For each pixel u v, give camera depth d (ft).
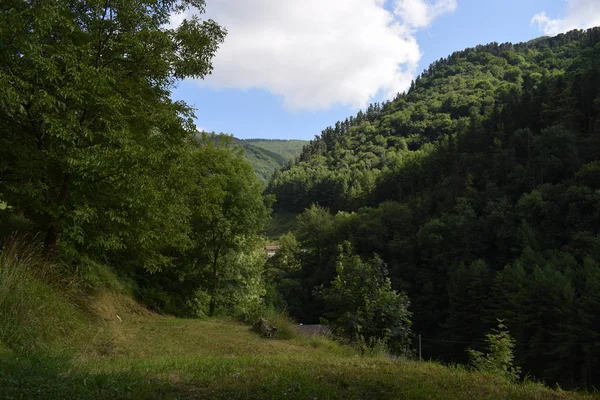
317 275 223.30
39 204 27.45
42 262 27.30
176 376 14.58
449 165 331.36
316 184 488.44
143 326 35.19
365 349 31.71
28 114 25.82
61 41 27.91
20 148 26.86
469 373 19.31
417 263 228.63
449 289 184.24
